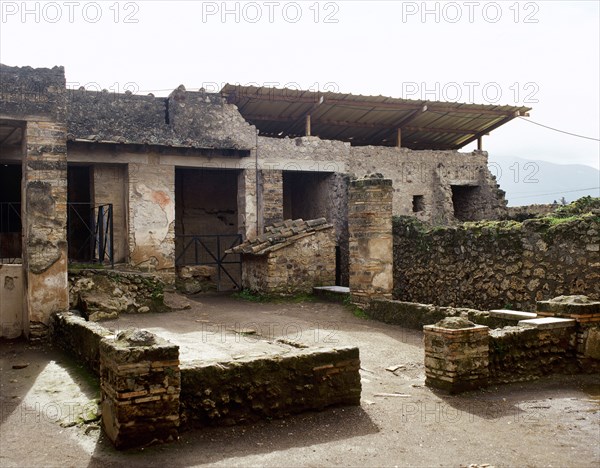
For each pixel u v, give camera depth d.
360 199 11.61
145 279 11.97
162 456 4.47
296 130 20.42
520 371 6.75
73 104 15.14
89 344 6.91
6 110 9.18
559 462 4.39
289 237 14.24
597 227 9.01
